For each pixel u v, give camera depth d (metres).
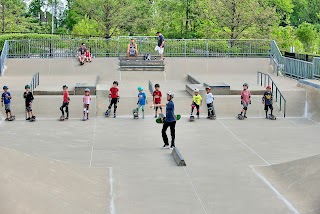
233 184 16.17
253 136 22.83
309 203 14.45
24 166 14.73
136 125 24.73
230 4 48.62
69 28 68.94
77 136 22.67
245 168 17.91
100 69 35.72
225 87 28.56
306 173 16.19
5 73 34.97
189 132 23.44
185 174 17.16
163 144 21.36
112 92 26.16
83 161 18.64
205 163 18.52
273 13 49.53
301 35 63.69
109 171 17.33
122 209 14.02
